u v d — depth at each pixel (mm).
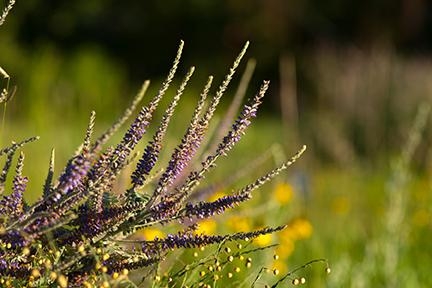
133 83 30859
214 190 3928
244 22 32688
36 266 2539
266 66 31984
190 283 3365
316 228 7352
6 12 2721
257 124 23266
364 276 6262
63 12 31359
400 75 17391
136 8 33188
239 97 5008
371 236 7598
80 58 21359
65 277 2549
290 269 6328
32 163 6711
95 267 2586
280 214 5645
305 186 7684
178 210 2613
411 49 31938
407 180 6723
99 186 2549
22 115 9969
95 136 8297
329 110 16984
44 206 2582
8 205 2561
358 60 18422
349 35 32906
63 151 7559
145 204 2627
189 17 33000
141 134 2586
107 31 32906
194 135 2625
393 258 6348
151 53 33031
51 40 31109
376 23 32531
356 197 9367
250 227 4988
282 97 9703
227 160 8555
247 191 2621
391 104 16641
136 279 3082
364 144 15773
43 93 10914
